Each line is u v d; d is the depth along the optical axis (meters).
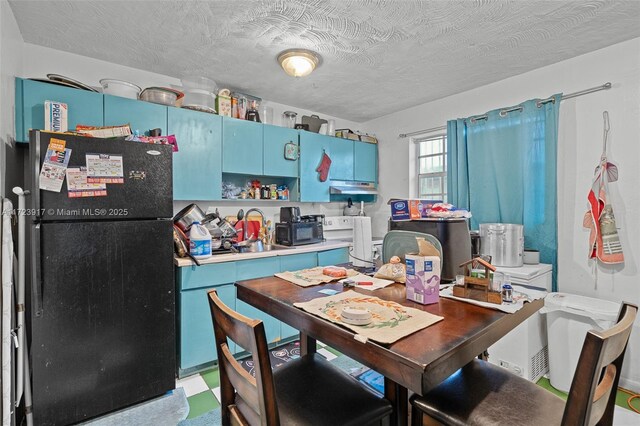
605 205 2.19
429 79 2.81
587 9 1.82
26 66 2.18
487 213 2.84
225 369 1.04
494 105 2.89
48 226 1.62
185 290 2.24
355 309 0.95
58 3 1.75
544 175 2.50
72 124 2.08
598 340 0.68
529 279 2.14
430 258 1.09
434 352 0.74
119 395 1.84
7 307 1.40
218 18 1.90
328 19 1.91
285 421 0.96
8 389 1.39
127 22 1.95
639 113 2.11
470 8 1.80
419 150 3.73
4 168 1.67
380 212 4.04
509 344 2.10
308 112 3.74
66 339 1.68
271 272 2.67
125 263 1.86
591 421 0.76
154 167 1.96
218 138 2.75
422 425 1.09
